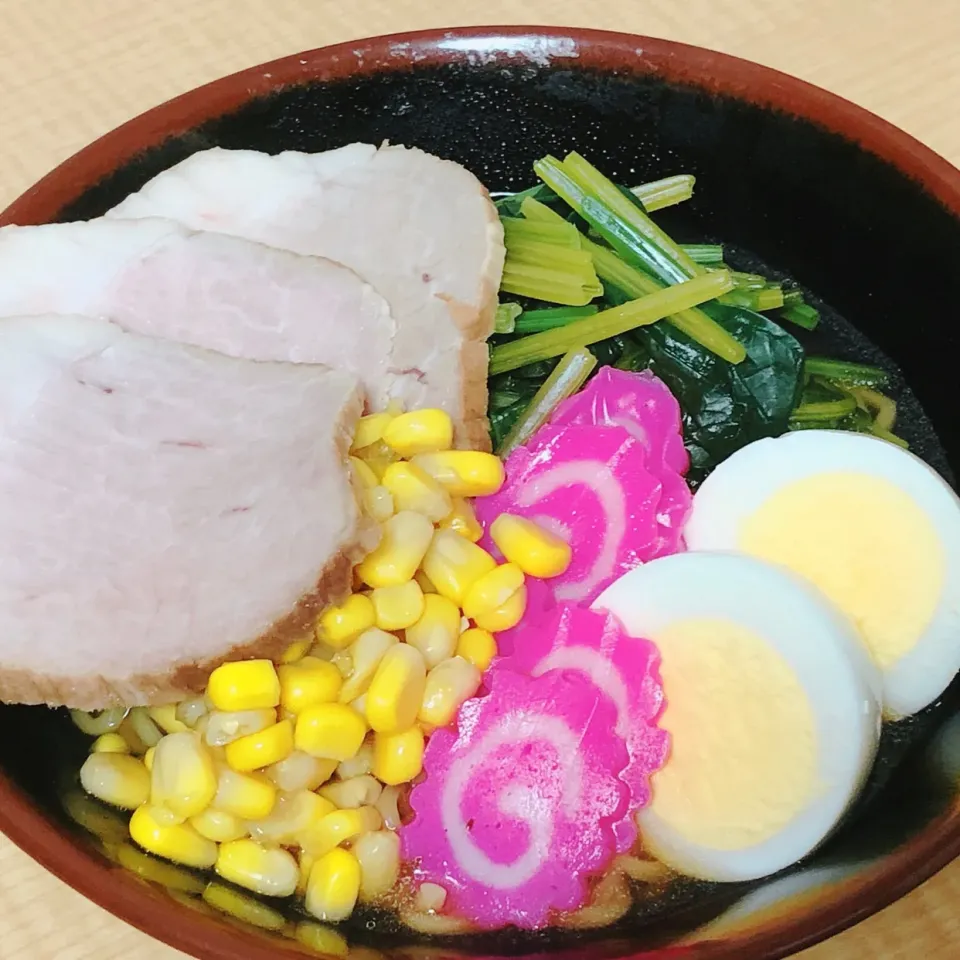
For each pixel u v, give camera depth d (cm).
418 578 24
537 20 33
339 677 22
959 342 25
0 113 32
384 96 28
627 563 25
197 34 33
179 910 20
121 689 23
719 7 33
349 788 22
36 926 22
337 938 21
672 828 22
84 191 27
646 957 19
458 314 26
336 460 23
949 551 23
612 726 22
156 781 22
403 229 26
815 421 27
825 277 28
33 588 23
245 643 22
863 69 31
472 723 23
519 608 23
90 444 24
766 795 22
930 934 21
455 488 24
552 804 22
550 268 27
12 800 20
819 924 19
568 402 26
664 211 30
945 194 24
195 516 23
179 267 25
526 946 21
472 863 22
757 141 27
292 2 34
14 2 34
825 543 24
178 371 24
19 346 24
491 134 29
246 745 21
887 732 23
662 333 27
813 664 22
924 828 20
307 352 25
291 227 27
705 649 23
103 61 33
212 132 27
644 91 27
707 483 25
